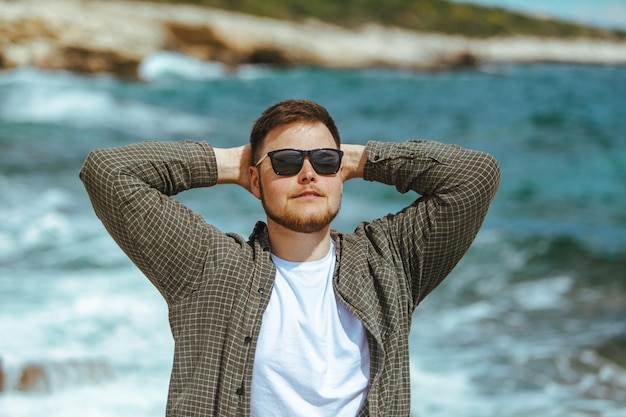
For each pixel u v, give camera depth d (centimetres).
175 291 227
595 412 546
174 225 227
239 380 216
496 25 8694
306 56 5297
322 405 217
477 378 604
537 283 879
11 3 3275
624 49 9638
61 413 509
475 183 236
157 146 241
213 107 2884
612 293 837
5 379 545
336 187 226
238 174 248
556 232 1098
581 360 638
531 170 1686
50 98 2598
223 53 4734
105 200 230
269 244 232
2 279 800
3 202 1164
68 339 629
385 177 251
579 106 2973
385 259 232
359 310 221
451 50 6456
